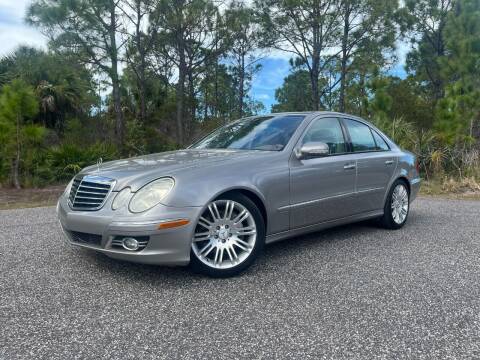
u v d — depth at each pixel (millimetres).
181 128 20703
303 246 4645
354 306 3039
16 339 2561
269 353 2416
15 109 10438
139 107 22984
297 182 4117
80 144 16469
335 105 27156
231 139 4695
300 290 3342
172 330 2682
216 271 3561
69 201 3787
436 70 24609
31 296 3215
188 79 22812
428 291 3314
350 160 4742
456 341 2545
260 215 3779
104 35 16156
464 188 9773
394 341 2545
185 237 3344
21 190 10312
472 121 12469
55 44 15477
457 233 5281
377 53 20219
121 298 3182
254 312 2943
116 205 3369
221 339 2570
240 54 22906
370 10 19094
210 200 3451
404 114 15922
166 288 3381
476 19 13195
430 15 24984
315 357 2373
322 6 19141
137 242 3252
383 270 3820
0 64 18312
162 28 18156
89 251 4406
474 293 3273
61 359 2346
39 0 15000
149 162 3840
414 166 5887
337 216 4641
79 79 19484
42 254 4316
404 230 5457
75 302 3105
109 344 2510
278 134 4426
